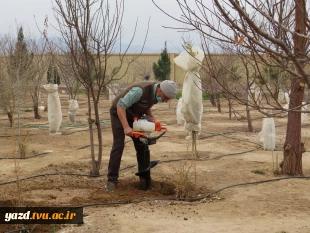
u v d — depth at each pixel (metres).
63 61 16.73
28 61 15.19
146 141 6.77
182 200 6.74
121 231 5.38
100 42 7.75
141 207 6.36
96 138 12.92
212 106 23.50
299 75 3.13
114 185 7.22
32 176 8.05
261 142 12.15
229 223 5.65
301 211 6.16
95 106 8.09
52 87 13.10
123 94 6.91
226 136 13.15
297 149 8.14
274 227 5.46
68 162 9.30
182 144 11.89
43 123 16.36
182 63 8.90
